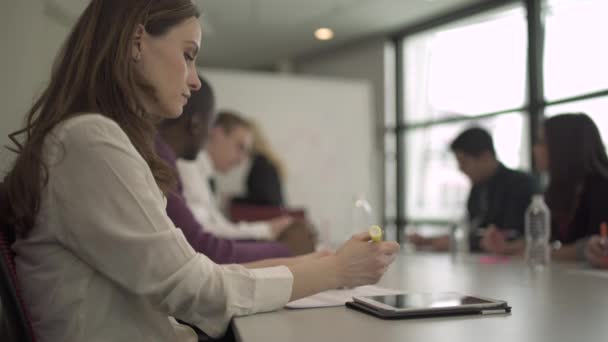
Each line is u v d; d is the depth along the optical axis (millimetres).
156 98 925
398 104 6375
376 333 708
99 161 766
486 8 5293
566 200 2373
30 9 3596
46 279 790
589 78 4480
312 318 812
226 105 5676
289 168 5816
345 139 6074
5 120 3375
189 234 1294
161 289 767
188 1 951
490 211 3139
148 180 819
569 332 717
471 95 5535
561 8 4711
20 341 724
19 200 793
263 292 849
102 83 866
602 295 1095
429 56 6039
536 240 1849
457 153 3297
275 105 5832
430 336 689
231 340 929
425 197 6125
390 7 5492
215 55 7051
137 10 887
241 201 5156
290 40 6496
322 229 2930
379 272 938
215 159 5160
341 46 6762
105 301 791
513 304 965
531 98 4891
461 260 2023
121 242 750
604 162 2375
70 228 763
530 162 4883
